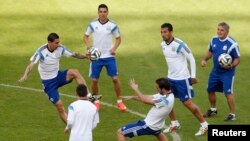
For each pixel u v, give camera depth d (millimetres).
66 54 39594
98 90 46094
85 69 52312
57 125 40312
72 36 61031
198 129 39719
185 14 68688
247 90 47156
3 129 39375
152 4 72000
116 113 42594
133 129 34125
